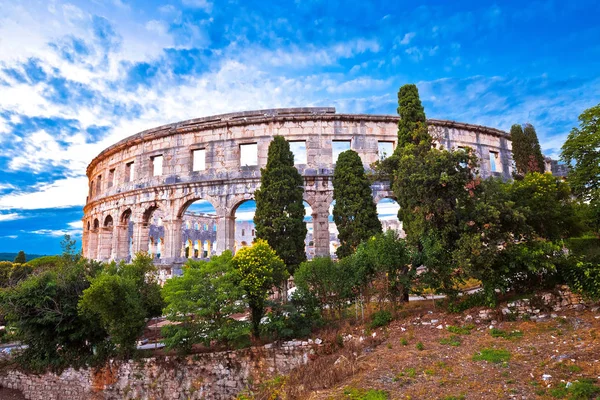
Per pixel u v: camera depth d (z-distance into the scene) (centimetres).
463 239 2392
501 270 2384
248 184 4462
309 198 4438
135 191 4941
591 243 2738
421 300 3158
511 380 1553
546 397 1382
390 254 2620
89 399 2795
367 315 2762
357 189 3822
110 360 2811
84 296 2562
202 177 4619
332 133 4616
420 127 3359
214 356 2572
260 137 4600
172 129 4816
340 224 3847
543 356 1738
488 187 2689
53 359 2950
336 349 2388
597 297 2120
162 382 2639
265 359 2480
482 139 5138
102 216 5553
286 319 2648
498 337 2069
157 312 3145
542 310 2264
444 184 2431
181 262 4512
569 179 2781
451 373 1720
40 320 2780
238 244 9800
